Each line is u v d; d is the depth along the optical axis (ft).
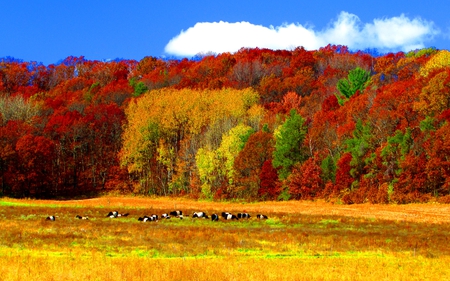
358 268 92.89
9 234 129.29
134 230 144.15
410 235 140.67
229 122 348.59
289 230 148.97
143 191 346.54
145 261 95.25
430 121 264.93
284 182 284.82
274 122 354.33
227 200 298.76
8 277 78.89
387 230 152.35
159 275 81.35
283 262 98.48
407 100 299.38
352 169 264.93
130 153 351.25
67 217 178.81
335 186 267.59
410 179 242.99
